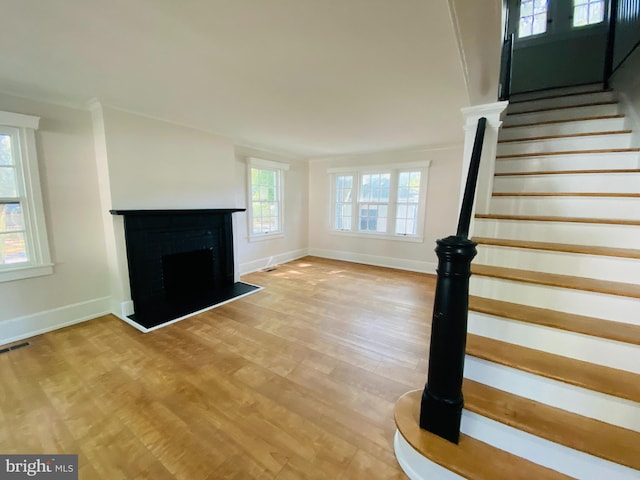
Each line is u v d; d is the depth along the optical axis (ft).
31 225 8.54
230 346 8.13
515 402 4.05
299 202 19.81
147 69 6.58
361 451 4.75
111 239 9.80
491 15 3.82
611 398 3.59
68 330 9.03
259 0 4.21
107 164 9.23
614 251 4.76
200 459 4.59
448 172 15.47
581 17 13.07
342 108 9.21
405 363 7.34
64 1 4.22
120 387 6.33
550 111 10.13
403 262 17.39
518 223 6.12
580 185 6.93
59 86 7.61
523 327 4.52
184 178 11.47
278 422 5.37
